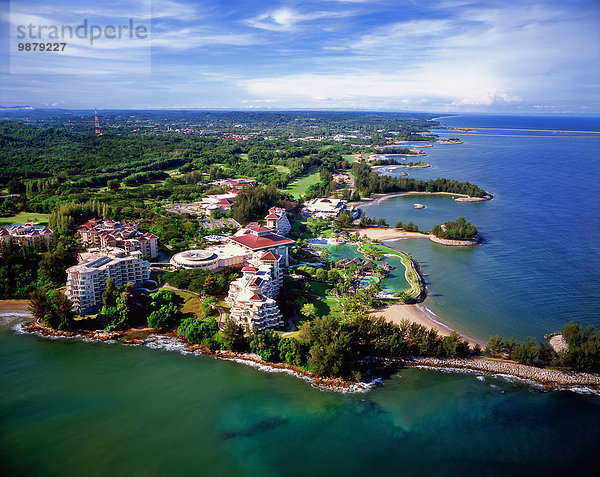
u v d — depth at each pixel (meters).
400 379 165.88
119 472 124.06
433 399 155.25
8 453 129.75
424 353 178.00
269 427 141.75
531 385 162.75
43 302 198.62
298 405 151.62
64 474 123.00
